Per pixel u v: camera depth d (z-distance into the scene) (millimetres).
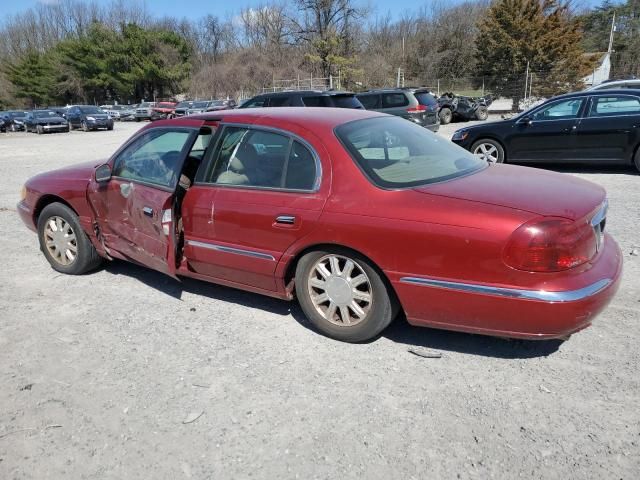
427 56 51688
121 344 3426
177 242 3820
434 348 3244
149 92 65438
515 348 3197
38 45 85250
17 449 2482
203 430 2570
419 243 2814
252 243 3447
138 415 2699
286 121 3449
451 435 2469
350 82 45406
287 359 3180
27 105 76812
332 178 3146
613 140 8359
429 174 3221
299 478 2246
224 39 78125
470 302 2758
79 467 2359
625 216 6059
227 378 3000
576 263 2633
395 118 3992
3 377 3086
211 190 3639
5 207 8117
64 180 4617
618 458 2281
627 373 2875
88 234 4527
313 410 2691
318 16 47219
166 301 4090
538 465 2264
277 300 4039
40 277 4730
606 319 3482
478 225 2676
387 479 2225
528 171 3512
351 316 3270
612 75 52219
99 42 64938
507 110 31719
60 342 3480
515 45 31656
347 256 3117
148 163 3977
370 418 2611
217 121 3740
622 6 57531
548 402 2670
